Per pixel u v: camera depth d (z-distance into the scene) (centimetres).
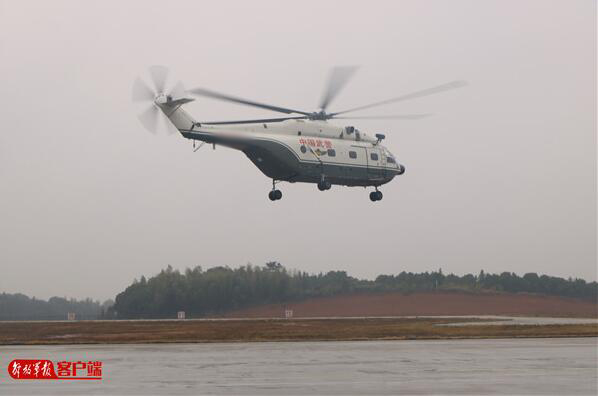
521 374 8819
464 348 12725
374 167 18525
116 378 8700
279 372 9138
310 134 17500
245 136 16338
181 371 9306
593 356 11050
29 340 16150
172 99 15762
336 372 9100
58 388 7981
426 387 7825
